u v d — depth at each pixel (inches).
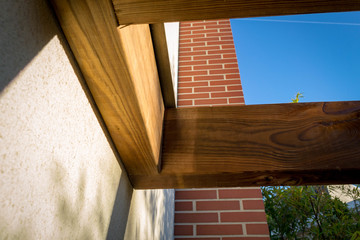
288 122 41.3
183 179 38.0
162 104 42.6
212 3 20.4
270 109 43.1
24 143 16.4
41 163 18.0
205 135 40.8
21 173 16.0
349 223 111.6
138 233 43.7
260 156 37.7
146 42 31.9
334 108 42.2
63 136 21.0
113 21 20.7
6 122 15.0
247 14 21.6
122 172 35.6
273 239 128.6
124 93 26.3
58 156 20.1
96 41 22.0
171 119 43.3
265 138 39.6
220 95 116.7
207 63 127.0
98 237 27.5
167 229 79.8
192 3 20.3
